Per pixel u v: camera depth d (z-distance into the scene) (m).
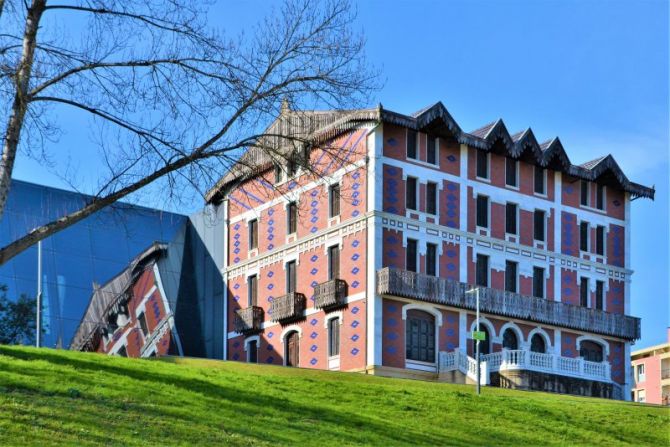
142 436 23.53
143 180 24.66
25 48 23.47
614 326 62.31
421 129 55.38
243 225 62.91
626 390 62.72
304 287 57.16
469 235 57.16
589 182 63.97
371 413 31.92
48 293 58.66
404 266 54.03
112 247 63.25
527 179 60.75
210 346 63.28
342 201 55.31
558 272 61.06
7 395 24.80
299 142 27.70
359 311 53.16
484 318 56.62
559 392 55.28
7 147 23.23
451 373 53.69
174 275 65.06
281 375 37.75
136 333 60.94
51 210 61.94
